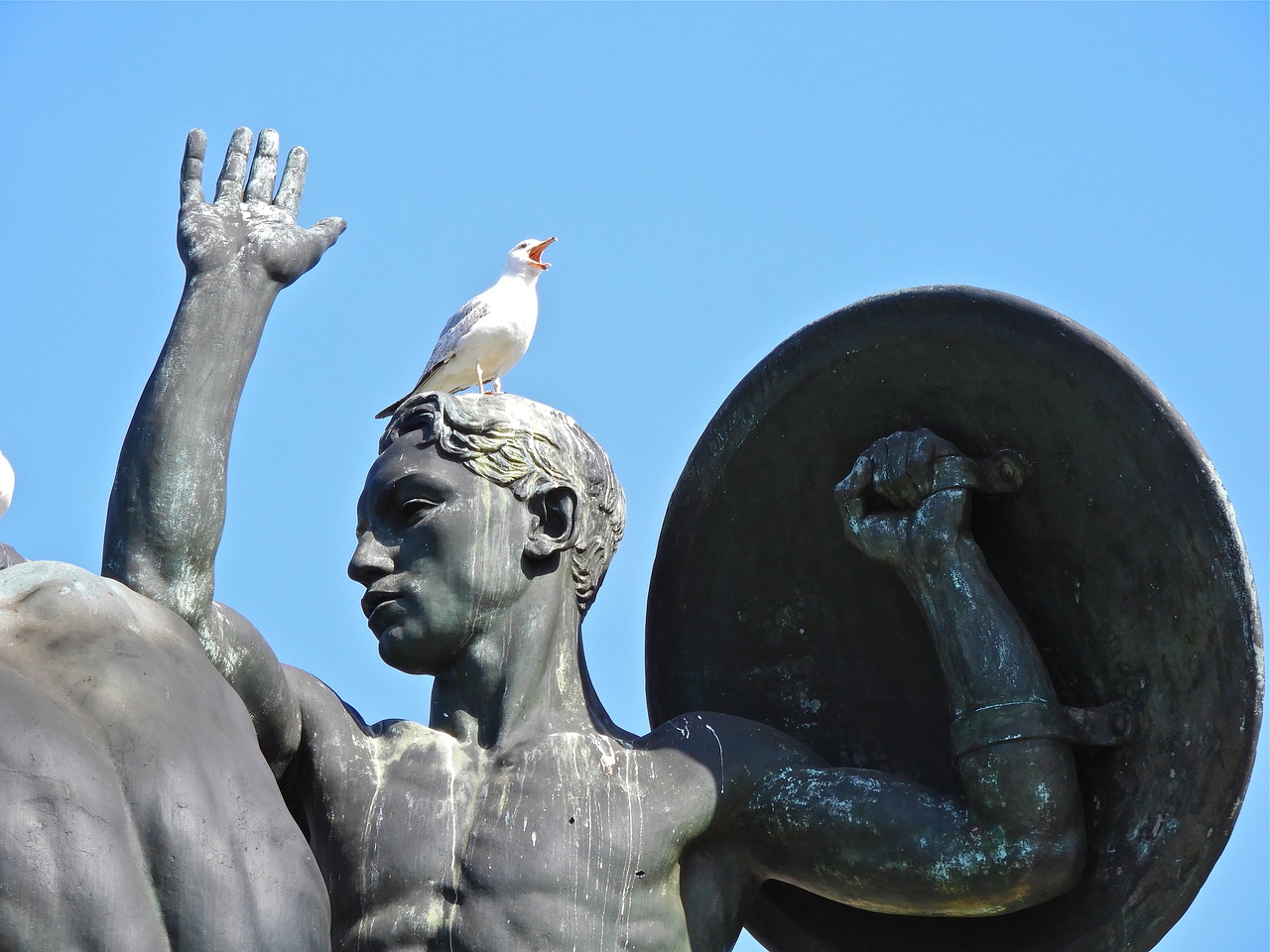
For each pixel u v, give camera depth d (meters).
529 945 11.55
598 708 12.70
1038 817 11.82
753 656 13.49
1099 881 11.98
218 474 11.48
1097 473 12.36
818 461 13.28
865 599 13.24
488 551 12.54
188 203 12.16
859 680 13.26
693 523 13.62
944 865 11.90
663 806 12.10
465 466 12.70
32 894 9.62
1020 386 12.49
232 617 11.78
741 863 12.39
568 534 12.72
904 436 12.83
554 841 11.82
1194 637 11.99
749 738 12.52
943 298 12.59
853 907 12.87
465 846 11.84
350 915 11.82
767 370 13.22
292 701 12.18
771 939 13.03
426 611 12.44
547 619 12.59
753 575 13.52
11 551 12.39
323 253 12.28
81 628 10.58
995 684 12.09
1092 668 12.38
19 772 9.82
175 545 11.31
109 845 9.88
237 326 11.73
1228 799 11.72
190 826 10.09
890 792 12.16
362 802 12.07
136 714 10.31
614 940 11.71
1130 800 12.04
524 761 12.13
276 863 10.30
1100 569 12.39
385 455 12.83
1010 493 12.66
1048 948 12.15
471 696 12.47
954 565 12.43
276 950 10.09
